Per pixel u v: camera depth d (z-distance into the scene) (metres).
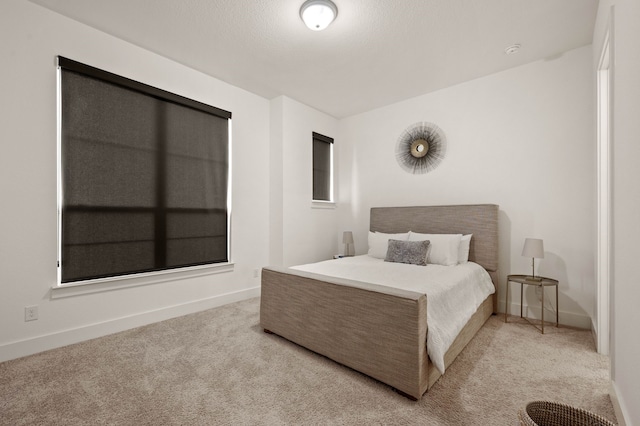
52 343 2.24
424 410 1.55
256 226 3.80
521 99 3.11
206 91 3.28
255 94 3.81
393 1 2.14
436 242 3.11
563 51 2.86
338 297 1.99
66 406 1.58
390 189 4.16
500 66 3.12
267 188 3.96
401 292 1.75
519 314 3.08
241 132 3.64
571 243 2.84
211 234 3.33
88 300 2.43
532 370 1.96
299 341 2.26
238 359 2.10
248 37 2.60
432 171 3.75
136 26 2.45
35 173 2.19
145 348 2.26
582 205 2.79
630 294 1.28
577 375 1.90
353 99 4.00
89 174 2.45
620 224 1.45
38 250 2.20
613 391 1.55
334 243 4.63
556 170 2.92
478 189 3.39
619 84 1.47
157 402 1.61
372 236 3.71
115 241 2.59
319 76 3.34
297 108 4.05
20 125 2.12
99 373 1.90
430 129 3.77
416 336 1.61
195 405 1.59
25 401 1.62
